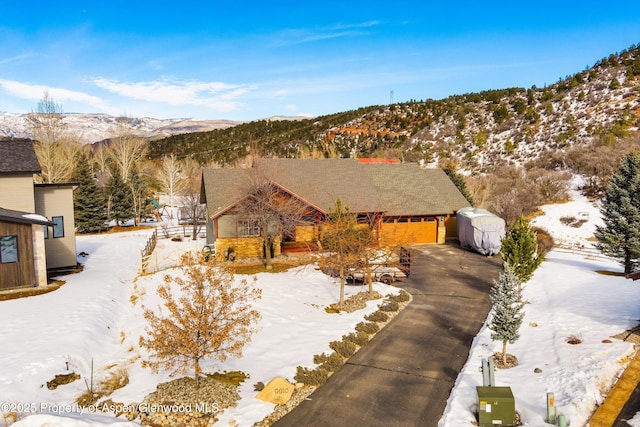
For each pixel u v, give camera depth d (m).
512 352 13.91
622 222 21.75
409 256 25.47
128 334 15.92
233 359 13.55
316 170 31.81
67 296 18.86
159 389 11.57
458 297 20.11
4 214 19.14
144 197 48.88
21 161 21.78
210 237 28.77
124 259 28.00
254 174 25.95
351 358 14.02
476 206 39.53
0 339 13.99
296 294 20.12
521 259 18.34
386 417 10.75
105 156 75.69
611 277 21.97
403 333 16.03
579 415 9.90
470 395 11.40
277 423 10.46
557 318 16.38
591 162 45.47
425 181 34.56
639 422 9.73
